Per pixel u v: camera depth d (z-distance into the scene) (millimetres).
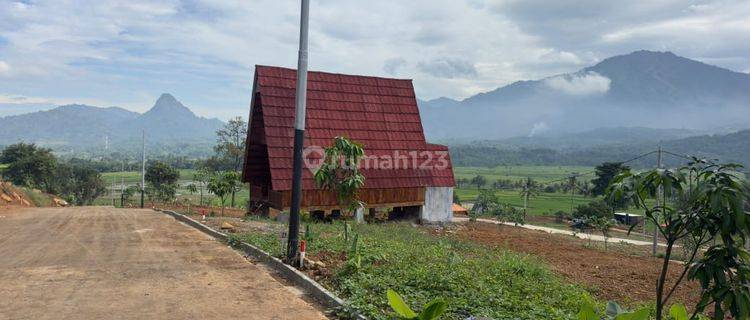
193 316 7836
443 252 15031
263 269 11477
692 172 4859
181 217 25047
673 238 5102
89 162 186875
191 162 197375
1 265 11516
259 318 7805
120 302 8523
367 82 31203
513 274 12500
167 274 10695
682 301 12750
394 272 10648
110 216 26516
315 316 7965
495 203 75938
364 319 7477
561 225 57156
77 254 13078
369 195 28438
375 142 29281
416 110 32031
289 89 27953
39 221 22891
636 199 5234
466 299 8766
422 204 30719
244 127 53188
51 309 8055
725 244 4680
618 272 16797
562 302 9734
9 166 65875
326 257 12367
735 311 4617
